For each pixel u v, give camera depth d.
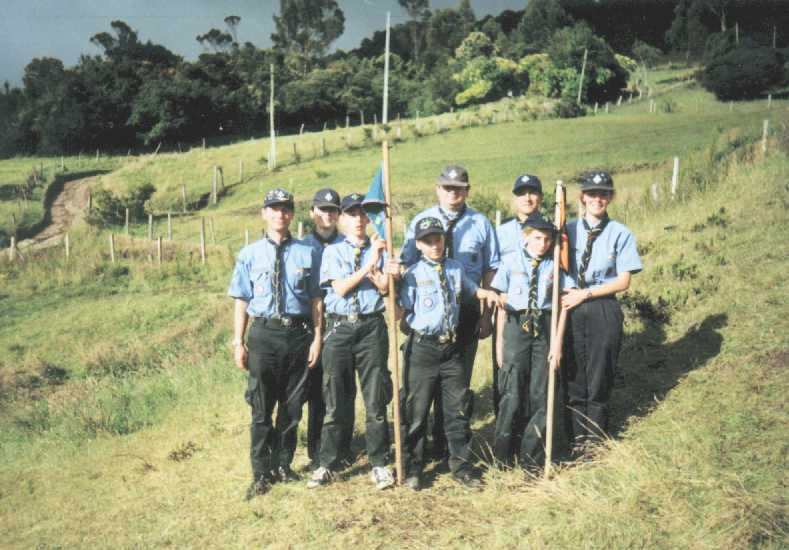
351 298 4.97
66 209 45.06
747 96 65.62
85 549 5.03
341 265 4.97
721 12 120.62
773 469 4.22
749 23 120.25
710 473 4.30
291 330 5.12
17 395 13.64
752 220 9.98
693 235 10.12
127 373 13.68
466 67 88.69
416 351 4.85
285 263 5.09
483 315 5.29
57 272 25.48
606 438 4.95
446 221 5.15
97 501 6.04
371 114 95.88
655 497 4.20
